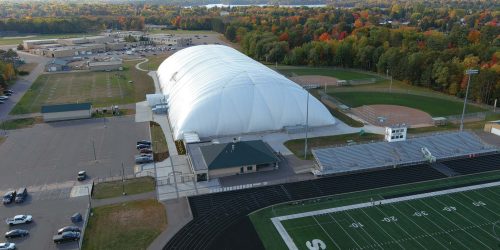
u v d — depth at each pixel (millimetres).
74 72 168375
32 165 76750
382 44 181375
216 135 89438
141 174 73062
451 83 129125
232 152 74375
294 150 83375
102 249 51719
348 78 156375
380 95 129875
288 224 57500
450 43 182375
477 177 71562
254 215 59750
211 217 59281
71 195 65562
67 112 103312
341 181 70500
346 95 130125
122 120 103188
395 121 102812
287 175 72688
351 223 57625
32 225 57062
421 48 169250
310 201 63719
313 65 183750
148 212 60500
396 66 150125
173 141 88438
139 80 152000
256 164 73125
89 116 105188
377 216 59375
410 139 81875
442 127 98375
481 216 59062
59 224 57344
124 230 55906
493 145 86188
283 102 94438
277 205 62531
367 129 96438
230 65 112188
